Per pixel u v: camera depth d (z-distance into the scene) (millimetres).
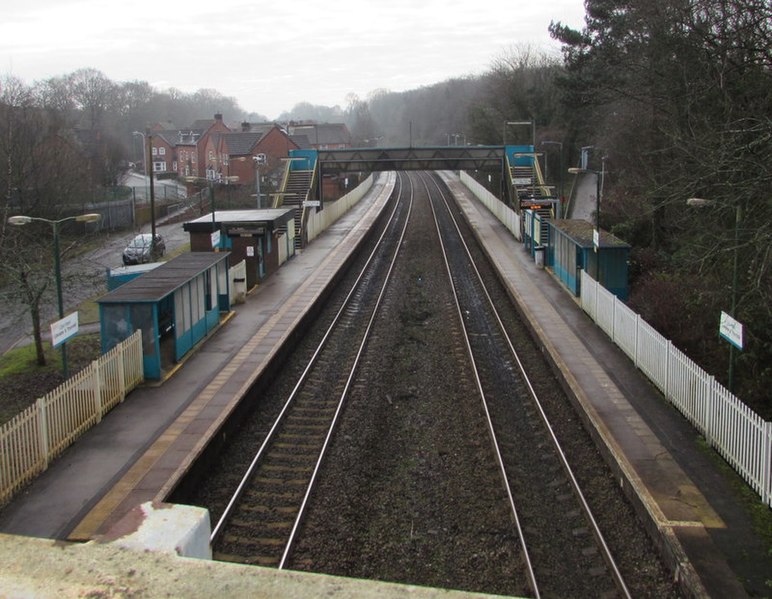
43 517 10516
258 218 31297
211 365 18062
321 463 13023
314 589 1946
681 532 9742
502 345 21375
